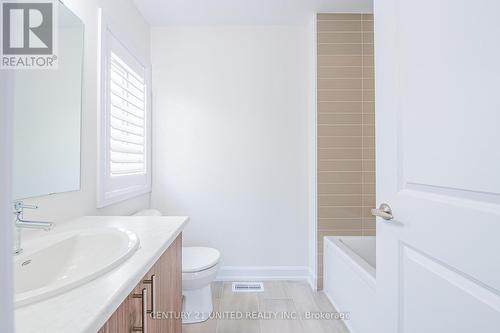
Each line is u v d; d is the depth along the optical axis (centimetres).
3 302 23
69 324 49
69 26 130
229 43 255
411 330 88
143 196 235
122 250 85
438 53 75
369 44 241
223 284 248
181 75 254
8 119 23
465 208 66
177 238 129
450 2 70
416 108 85
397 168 95
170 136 254
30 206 90
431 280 79
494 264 59
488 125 61
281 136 256
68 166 130
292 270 256
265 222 257
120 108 188
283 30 255
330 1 222
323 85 241
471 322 66
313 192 248
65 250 98
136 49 214
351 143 242
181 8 227
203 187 255
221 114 255
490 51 60
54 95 120
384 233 103
